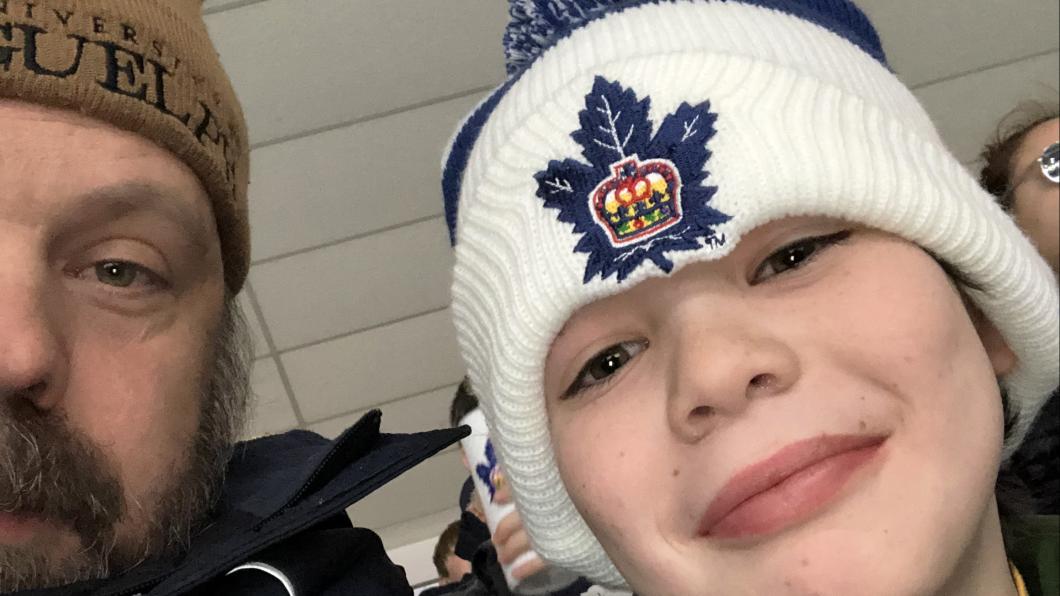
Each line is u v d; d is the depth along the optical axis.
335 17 1.89
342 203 2.29
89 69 0.64
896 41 2.27
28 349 0.59
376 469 0.71
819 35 0.74
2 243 0.61
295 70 1.97
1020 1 2.22
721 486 0.60
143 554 0.67
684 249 0.61
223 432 0.77
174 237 0.70
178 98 0.70
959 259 0.68
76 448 0.62
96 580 0.64
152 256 0.69
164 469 0.69
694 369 0.60
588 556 0.83
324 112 2.07
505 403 0.75
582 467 0.69
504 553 1.13
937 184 0.67
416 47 1.99
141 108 0.66
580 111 0.68
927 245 0.67
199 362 0.74
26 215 0.62
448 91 2.10
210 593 0.66
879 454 0.60
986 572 0.71
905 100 0.77
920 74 2.37
